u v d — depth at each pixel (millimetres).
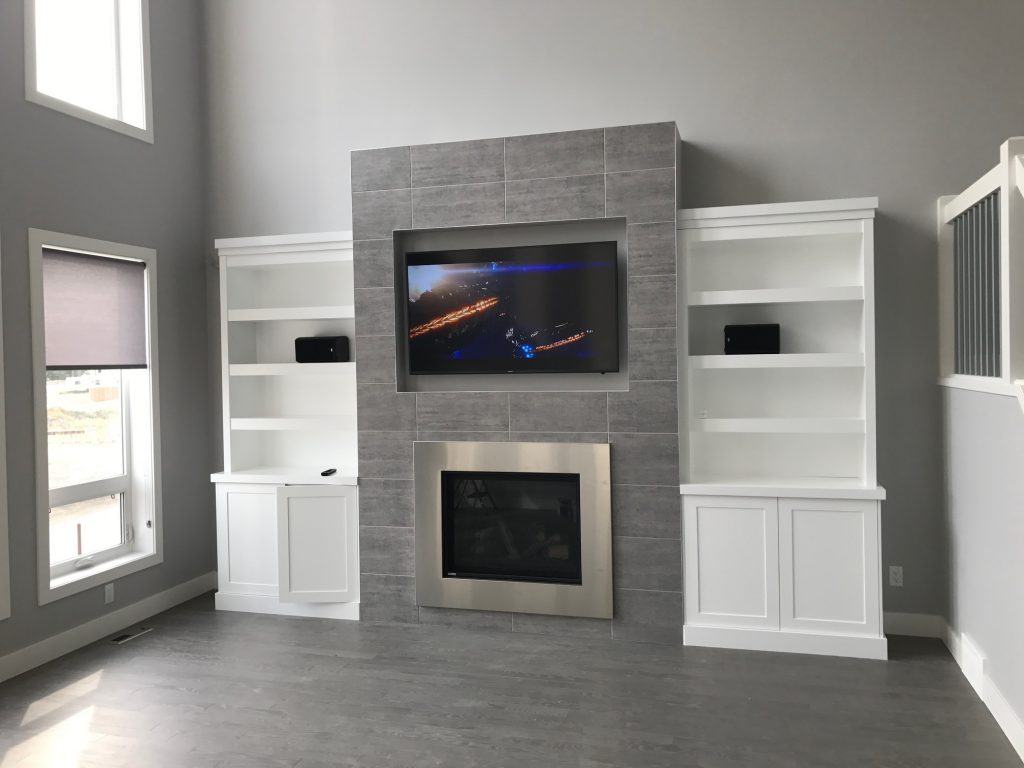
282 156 4793
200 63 4926
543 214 3955
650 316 3838
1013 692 2826
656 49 4207
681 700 3193
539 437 3996
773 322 4066
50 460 3957
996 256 3064
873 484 3662
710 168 4137
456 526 4176
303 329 4699
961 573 3525
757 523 3727
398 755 2781
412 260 4207
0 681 3492
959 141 3840
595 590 3914
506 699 3230
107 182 4184
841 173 3977
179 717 3117
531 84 4387
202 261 4918
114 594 4176
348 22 4676
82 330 4059
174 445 4652
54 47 4012
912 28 3881
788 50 4035
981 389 3137
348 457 4699
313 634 4070
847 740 2842
